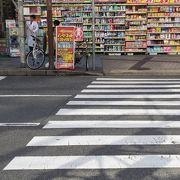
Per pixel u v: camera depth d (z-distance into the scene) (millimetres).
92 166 5555
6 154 6117
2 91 11750
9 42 20250
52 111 9062
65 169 5461
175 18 20875
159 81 13859
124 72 15523
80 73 15305
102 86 12734
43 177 5203
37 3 20781
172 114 8672
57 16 20766
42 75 15328
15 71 15312
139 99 10477
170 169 5438
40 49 16125
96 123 7922
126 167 5508
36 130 7461
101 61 18266
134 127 7586
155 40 21062
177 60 18516
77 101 10227
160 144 6512
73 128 7559
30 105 9750
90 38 20984
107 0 20734
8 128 7645
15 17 22844
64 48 15641
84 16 20828
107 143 6582
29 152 6184
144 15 20875
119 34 21016
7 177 5219
